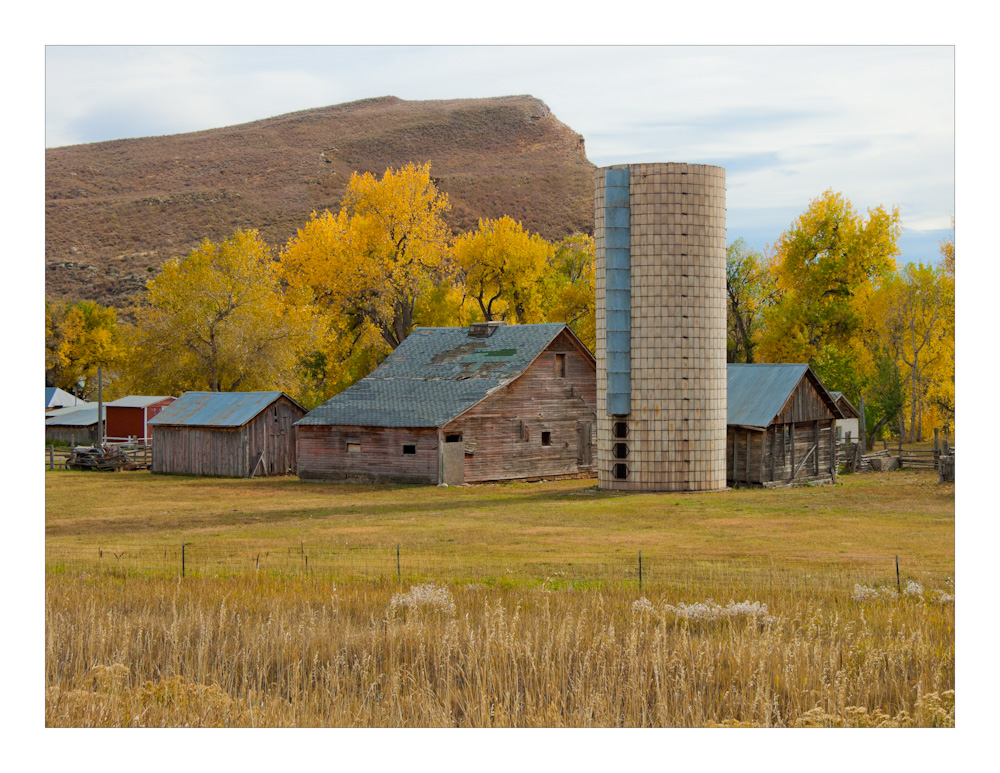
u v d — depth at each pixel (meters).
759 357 82.75
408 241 81.94
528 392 51.41
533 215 158.50
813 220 81.50
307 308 78.56
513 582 21.00
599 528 31.14
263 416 56.31
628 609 17.55
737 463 46.19
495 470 50.03
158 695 13.29
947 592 19.47
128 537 30.70
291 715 12.41
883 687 13.35
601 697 12.52
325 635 15.71
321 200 153.75
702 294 43.19
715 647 14.84
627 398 43.41
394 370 54.78
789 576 21.81
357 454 50.69
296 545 27.95
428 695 12.78
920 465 56.09
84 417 78.12
